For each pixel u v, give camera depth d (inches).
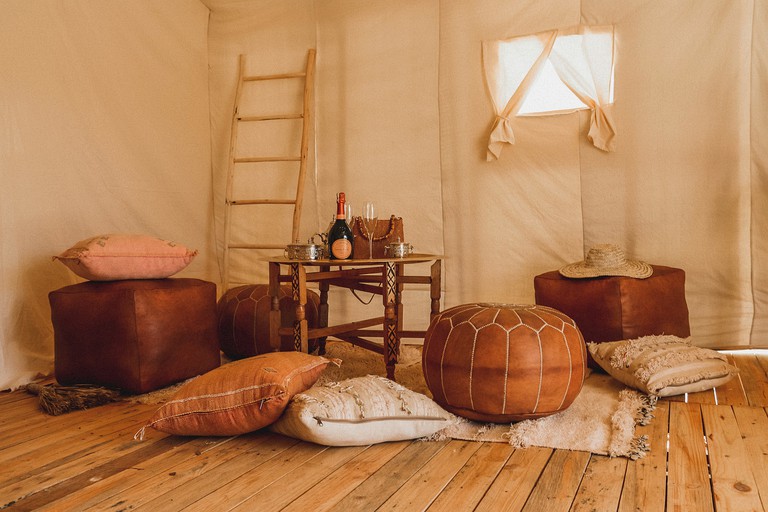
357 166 177.2
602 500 68.6
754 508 65.7
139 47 168.6
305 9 181.3
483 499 69.7
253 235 191.0
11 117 134.4
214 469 80.7
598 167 153.0
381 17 172.7
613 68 150.1
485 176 163.2
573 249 156.6
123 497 72.4
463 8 163.3
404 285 171.5
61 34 146.2
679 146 145.9
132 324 117.1
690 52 143.6
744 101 140.3
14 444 92.2
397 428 87.9
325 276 126.0
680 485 72.2
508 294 162.9
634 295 126.1
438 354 98.3
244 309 142.6
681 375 108.4
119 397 118.0
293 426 87.3
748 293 142.6
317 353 150.6
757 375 124.1
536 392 93.2
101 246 120.7
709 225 144.8
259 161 182.4
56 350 122.6
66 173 146.8
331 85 179.2
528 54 156.8
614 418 94.3
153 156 172.4
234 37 189.8
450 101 165.8
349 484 74.7
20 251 134.8
